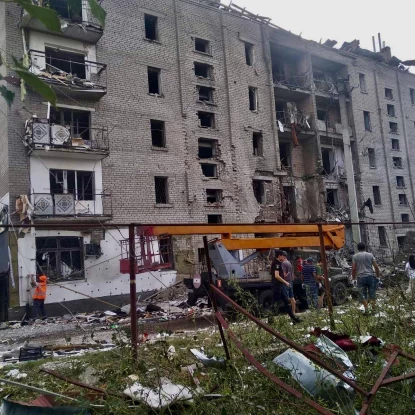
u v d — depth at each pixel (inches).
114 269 783.7
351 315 241.0
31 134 715.4
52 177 766.5
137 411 135.6
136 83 897.5
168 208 899.4
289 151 1236.5
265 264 734.5
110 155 831.7
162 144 936.9
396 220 1409.9
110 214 793.6
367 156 1379.2
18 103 732.0
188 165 948.0
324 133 1252.5
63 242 749.9
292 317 283.6
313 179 1218.6
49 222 718.5
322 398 144.6
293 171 1222.3
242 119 1072.2
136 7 927.7
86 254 758.5
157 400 141.7
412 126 1569.9
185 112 962.7
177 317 511.5
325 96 1286.9
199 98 1028.5
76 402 141.6
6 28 743.7
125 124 866.1
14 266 684.1
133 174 858.8
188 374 172.2
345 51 1382.9
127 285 792.9
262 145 1108.5
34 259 700.0
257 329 208.4
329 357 162.6
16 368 226.2
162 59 950.4
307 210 1216.2
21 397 171.6
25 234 700.0
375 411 136.4
